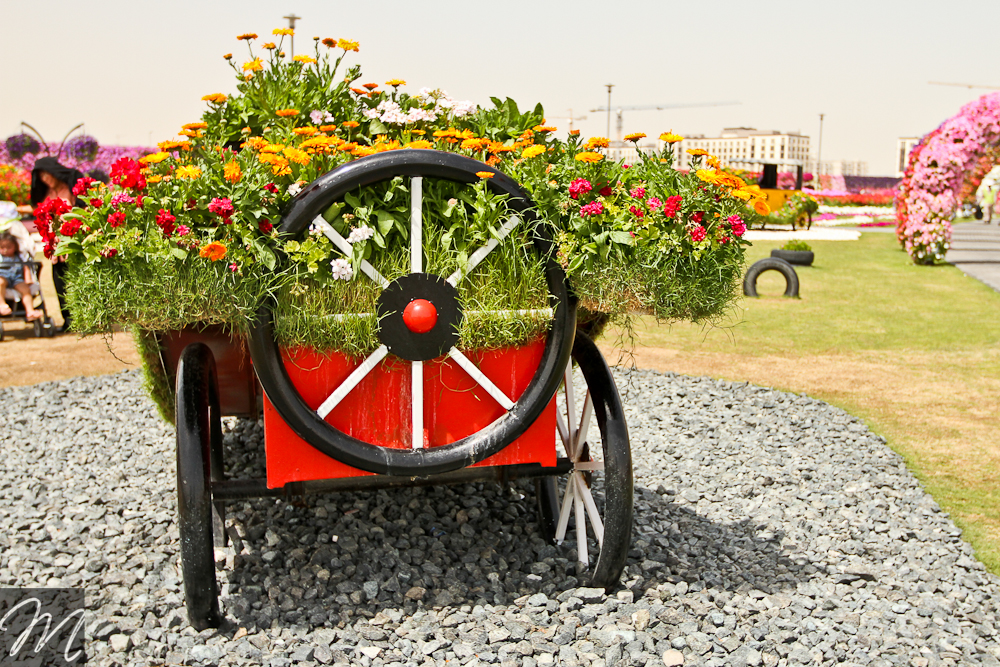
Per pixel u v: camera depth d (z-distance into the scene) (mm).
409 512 3684
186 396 2656
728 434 5152
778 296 11711
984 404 6020
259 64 3945
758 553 3402
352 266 2443
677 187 2664
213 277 2338
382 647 2592
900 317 10000
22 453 4688
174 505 3879
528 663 2504
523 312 2592
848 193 54250
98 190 2516
